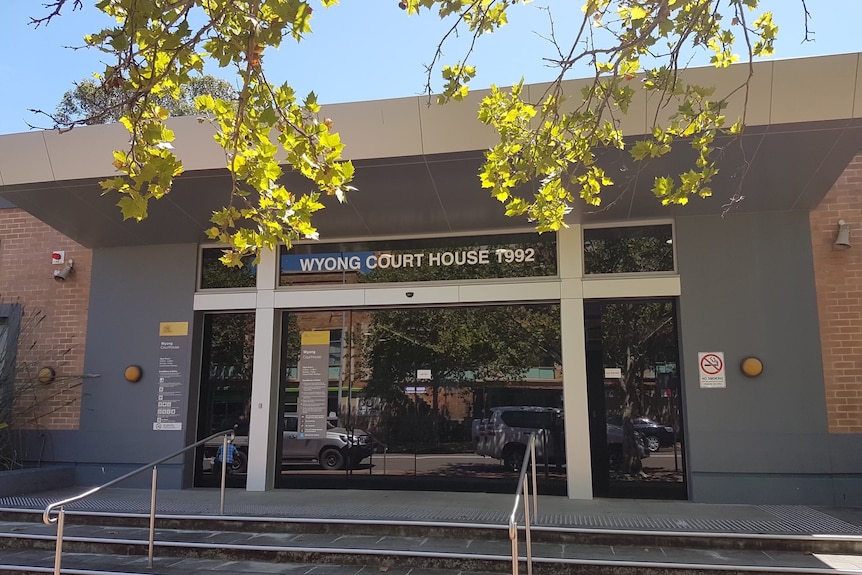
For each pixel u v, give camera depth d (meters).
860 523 6.61
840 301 7.98
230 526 6.98
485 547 6.26
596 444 8.42
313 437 9.32
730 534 6.14
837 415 7.77
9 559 6.36
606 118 7.11
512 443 8.74
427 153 7.54
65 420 9.66
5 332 10.16
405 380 9.21
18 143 8.27
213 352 9.83
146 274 9.84
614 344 8.62
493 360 8.99
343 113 7.58
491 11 4.78
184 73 3.81
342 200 4.20
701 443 7.93
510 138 5.58
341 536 6.74
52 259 10.22
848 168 8.22
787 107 6.75
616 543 6.29
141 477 9.30
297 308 9.48
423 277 9.22
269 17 3.60
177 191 8.48
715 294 8.20
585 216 8.53
